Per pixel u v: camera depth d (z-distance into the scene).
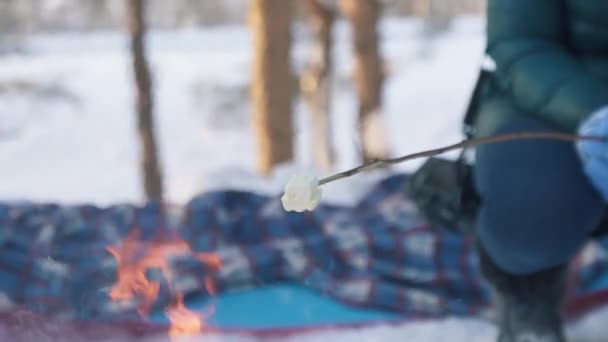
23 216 5.12
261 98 12.60
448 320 4.46
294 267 4.94
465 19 40.94
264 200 5.62
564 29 3.56
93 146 26.92
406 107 28.72
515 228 3.29
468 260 4.89
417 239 5.05
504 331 3.53
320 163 16.47
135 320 4.26
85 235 5.01
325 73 15.81
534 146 3.32
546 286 3.43
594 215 3.29
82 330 4.18
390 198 5.61
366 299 4.60
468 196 3.75
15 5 23.69
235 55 35.09
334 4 15.20
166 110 28.28
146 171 12.71
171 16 27.64
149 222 5.21
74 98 29.98
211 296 4.71
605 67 3.53
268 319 4.46
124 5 12.95
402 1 27.84
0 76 31.58
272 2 12.45
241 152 25.72
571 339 4.18
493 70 3.66
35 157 26.05
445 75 31.11
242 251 4.98
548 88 3.33
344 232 5.20
